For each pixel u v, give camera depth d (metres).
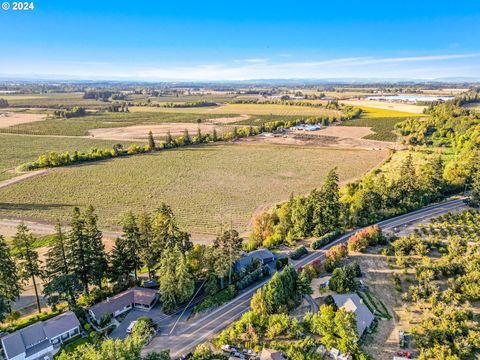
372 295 57.31
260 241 79.00
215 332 50.44
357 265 62.12
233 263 63.41
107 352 36.53
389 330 49.53
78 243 56.75
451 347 45.03
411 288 56.34
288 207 85.19
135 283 63.25
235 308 55.88
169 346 47.59
